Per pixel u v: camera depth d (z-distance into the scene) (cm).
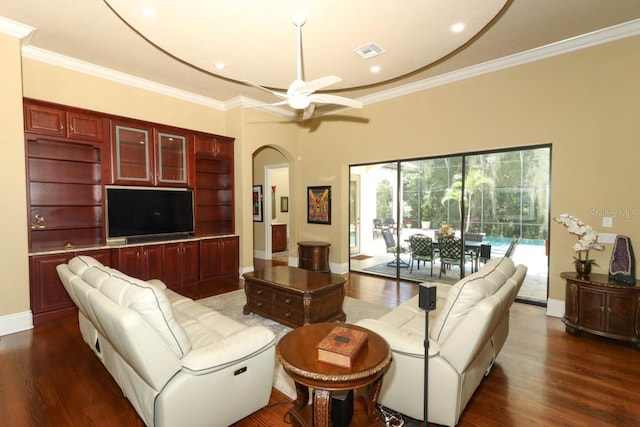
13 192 329
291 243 691
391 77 423
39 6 295
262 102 581
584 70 357
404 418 199
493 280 207
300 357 162
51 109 373
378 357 160
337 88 491
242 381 188
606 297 301
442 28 293
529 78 393
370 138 557
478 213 459
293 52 342
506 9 297
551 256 384
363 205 602
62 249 376
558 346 299
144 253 445
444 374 180
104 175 421
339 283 344
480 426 192
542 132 386
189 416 167
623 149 337
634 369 257
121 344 162
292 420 176
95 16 313
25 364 264
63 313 370
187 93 535
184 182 512
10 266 327
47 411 205
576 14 306
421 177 516
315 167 645
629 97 332
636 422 195
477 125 437
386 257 576
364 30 296
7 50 323
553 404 213
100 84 440
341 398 164
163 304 168
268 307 353
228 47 329
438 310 273
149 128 467
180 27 289
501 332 255
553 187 381
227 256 557
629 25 325
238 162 576
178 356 172
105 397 220
